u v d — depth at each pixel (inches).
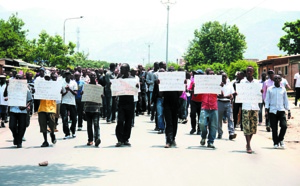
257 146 547.5
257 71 2332.7
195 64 4242.1
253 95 491.8
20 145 533.3
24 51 2600.9
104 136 621.9
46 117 538.6
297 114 932.0
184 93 780.6
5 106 765.9
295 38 2588.6
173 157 450.9
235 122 733.3
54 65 2733.8
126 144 532.7
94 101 529.0
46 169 392.5
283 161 443.2
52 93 534.0
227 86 605.9
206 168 396.5
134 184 332.5
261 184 339.3
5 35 2544.3
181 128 723.4
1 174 372.5
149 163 417.7
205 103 524.4
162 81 513.0
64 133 621.6
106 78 792.9
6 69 1987.0
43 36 2746.1
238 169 395.2
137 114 938.7
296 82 1064.8
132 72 713.6
